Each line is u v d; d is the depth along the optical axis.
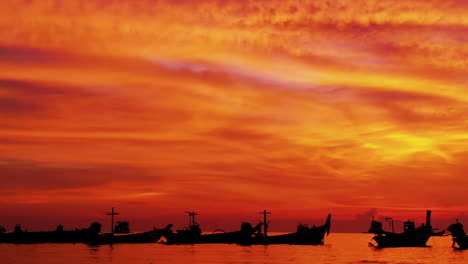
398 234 134.00
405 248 134.38
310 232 134.12
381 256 105.38
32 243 162.50
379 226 136.12
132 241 152.38
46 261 92.12
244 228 142.12
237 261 91.31
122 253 113.12
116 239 154.50
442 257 101.94
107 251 121.19
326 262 90.38
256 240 139.88
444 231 132.62
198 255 106.06
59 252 116.31
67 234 159.50
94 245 151.88
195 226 148.00
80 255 106.38
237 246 142.25
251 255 106.38
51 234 160.62
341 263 88.12
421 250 127.44
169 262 90.31
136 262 89.44
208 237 144.62
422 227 133.62
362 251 123.00
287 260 93.31
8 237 162.38
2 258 98.88
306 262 89.88
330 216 135.62
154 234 153.50
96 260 94.19
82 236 159.00
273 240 138.12
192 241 146.25
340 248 138.12
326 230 135.00
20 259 96.62
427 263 89.50
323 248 135.00
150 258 98.00
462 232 130.88
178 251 120.75
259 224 140.88
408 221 142.00
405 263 89.69
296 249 128.38
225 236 143.25
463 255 108.31
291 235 136.12
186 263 87.69
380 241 135.88
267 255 106.19
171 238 152.25
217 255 105.06
